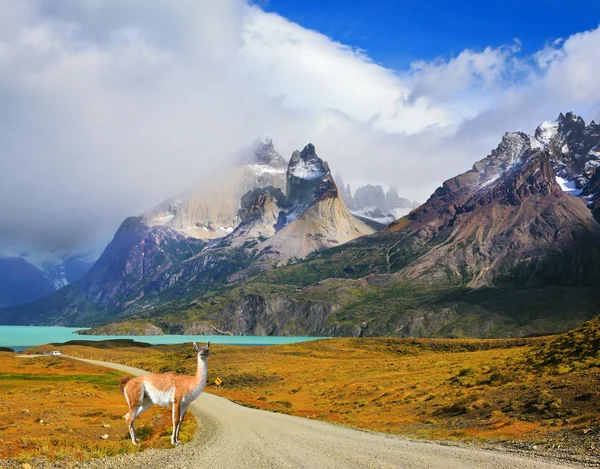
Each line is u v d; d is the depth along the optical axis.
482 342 162.12
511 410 36.69
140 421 39.06
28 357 163.62
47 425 34.78
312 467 18.77
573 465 19.44
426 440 29.86
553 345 57.97
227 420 40.84
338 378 87.62
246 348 167.88
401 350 162.00
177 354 169.75
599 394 33.97
